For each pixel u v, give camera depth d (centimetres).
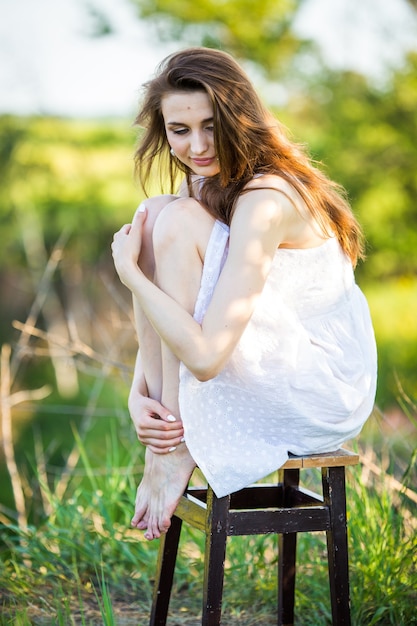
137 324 243
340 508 235
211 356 213
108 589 314
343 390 235
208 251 224
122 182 1338
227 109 224
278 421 230
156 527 237
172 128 232
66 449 1030
